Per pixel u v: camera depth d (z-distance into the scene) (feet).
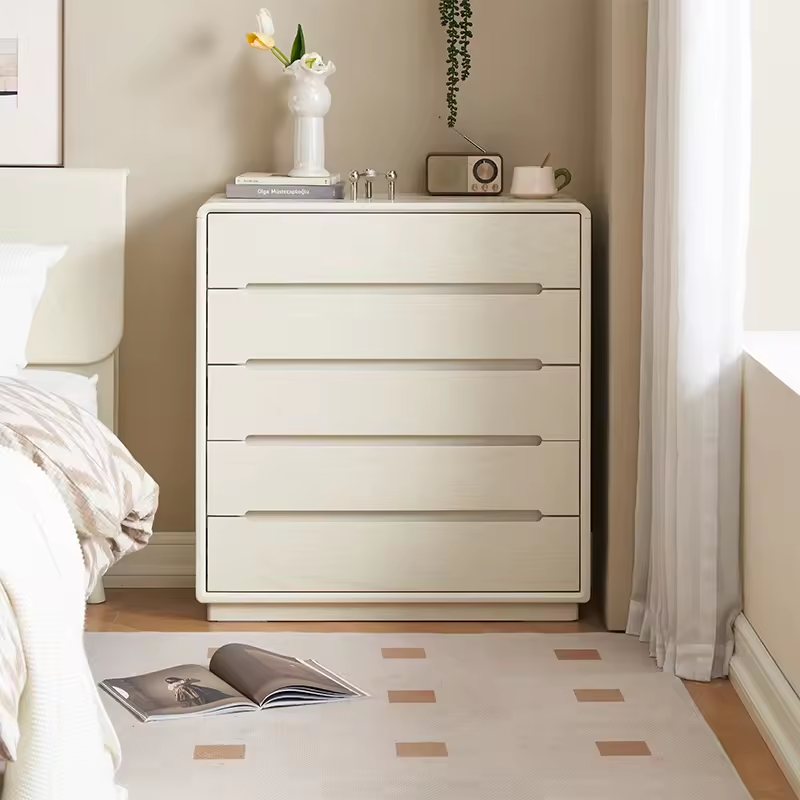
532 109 10.46
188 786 6.73
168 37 10.39
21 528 5.45
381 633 9.44
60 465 6.15
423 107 10.50
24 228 10.15
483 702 8.00
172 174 10.53
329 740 7.38
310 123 9.87
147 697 7.93
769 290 9.20
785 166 9.07
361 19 10.41
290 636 9.34
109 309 10.23
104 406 10.34
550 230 9.29
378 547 9.55
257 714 7.77
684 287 8.09
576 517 9.54
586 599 9.59
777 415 7.54
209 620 9.72
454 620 9.77
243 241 9.27
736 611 8.44
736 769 7.04
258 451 9.46
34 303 8.45
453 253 9.30
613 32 9.18
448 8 10.19
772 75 9.01
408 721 7.68
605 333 9.71
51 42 10.32
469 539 9.55
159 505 10.80
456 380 9.43
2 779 5.24
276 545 9.53
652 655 8.90
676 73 8.05
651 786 6.78
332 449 9.46
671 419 8.36
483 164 10.12
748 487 8.26
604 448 9.81
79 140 10.46
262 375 9.39
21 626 5.21
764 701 7.61
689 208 8.02
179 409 10.77
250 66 10.43
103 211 10.18
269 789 6.72
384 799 6.61
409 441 9.53
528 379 9.43
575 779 6.87
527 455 9.48
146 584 10.75
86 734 5.41
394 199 9.66
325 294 9.34
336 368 9.44
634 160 9.25
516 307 9.37
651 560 9.02
